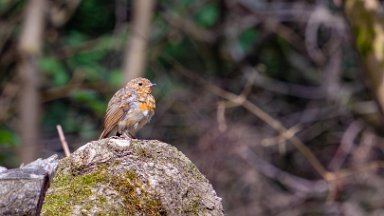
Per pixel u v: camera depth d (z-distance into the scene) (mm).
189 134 14852
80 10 17000
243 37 16625
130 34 15414
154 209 4344
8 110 15594
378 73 9586
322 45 17078
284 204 14703
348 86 15836
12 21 16172
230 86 16438
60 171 4453
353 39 10000
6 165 12641
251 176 14492
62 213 4164
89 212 4191
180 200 4492
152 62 16047
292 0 16750
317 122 16094
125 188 4344
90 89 14438
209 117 15039
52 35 16125
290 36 16562
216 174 14227
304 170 15711
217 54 16719
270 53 16906
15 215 4125
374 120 15117
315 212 14891
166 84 15711
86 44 15852
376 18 9820
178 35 16344
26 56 14250
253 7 16625
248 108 12773
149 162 4523
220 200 4691
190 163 4695
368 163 14656
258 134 15039
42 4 14648
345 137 15172
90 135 14898
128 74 14359
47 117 15391
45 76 15500
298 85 16297
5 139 10500
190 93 15656
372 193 14797
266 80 16375
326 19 15578
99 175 4367
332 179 12867
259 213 14484
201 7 16422
